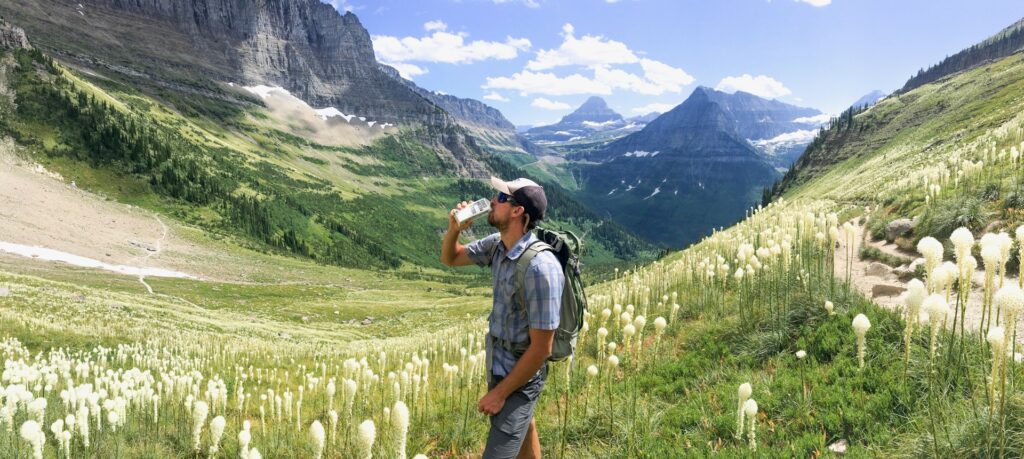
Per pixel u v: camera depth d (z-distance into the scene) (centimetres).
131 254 12156
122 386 741
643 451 520
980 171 1445
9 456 561
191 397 704
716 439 538
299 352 2884
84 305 4222
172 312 5125
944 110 14250
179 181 18788
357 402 841
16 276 5619
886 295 1076
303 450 649
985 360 466
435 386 914
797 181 17612
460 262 444
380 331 7188
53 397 859
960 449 385
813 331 728
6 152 15362
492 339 402
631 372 771
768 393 596
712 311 996
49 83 18762
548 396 741
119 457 605
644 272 1559
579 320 396
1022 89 9738
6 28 19538
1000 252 377
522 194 385
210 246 15338
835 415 518
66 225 12500
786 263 873
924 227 1359
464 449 621
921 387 512
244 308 8369
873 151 13938
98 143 17600
